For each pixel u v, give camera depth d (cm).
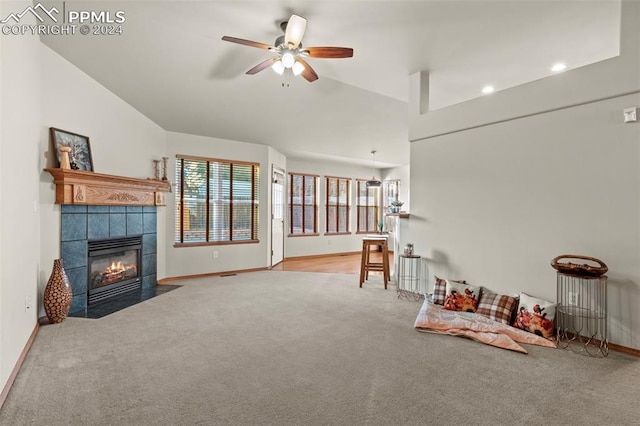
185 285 531
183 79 454
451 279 411
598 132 290
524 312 318
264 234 688
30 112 293
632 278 272
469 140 391
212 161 621
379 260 836
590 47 359
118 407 198
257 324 346
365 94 553
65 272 375
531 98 332
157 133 549
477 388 221
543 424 184
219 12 303
